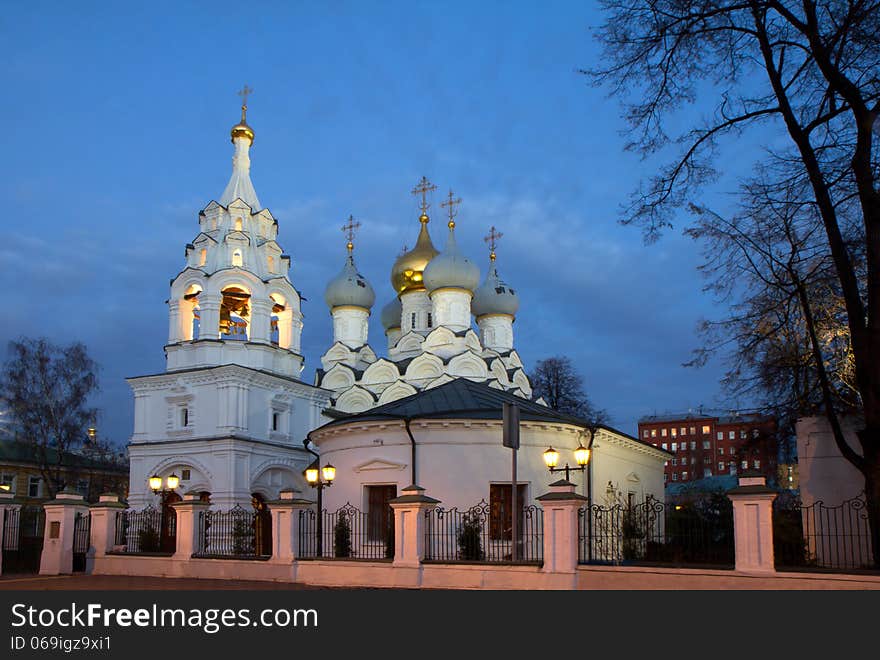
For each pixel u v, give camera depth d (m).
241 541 26.73
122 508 26.98
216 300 44.66
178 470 43.75
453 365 50.91
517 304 60.12
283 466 45.19
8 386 53.22
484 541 26.92
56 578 24.47
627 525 23.38
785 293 22.95
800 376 25.70
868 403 18.05
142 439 44.72
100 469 66.12
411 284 59.00
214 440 42.31
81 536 26.75
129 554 25.56
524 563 18.61
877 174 19.47
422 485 27.47
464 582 19.28
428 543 21.81
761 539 16.17
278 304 47.69
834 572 15.48
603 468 32.72
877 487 17.84
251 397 44.12
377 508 28.44
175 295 45.59
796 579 15.70
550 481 28.25
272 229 48.72
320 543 24.22
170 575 24.53
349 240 59.91
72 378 55.03
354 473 28.84
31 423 53.19
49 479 56.84
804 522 20.25
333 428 29.58
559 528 18.23
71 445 55.16
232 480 41.75
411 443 27.95
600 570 17.67
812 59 19.59
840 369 25.14
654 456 40.75
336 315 58.53
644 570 17.17
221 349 44.28
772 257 21.67
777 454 30.61
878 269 17.89
